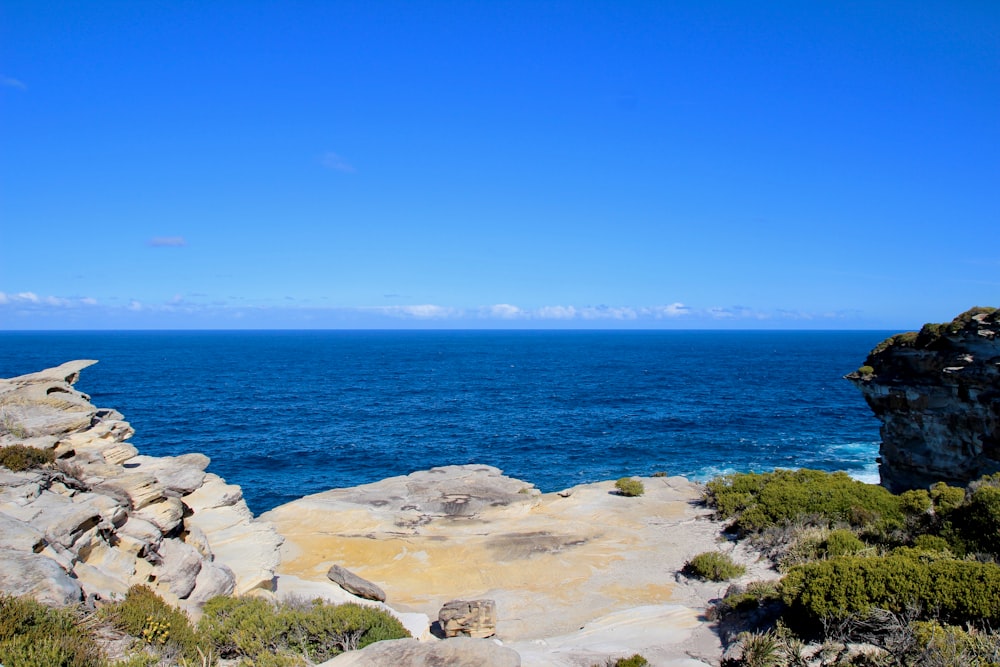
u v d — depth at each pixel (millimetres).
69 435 18875
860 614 14680
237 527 21766
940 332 33781
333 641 14539
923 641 12484
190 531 19500
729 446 65188
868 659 12789
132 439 66438
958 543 21906
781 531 27750
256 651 13336
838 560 16750
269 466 56719
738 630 17375
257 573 19672
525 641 20438
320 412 85000
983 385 30906
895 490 36688
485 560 28875
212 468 55781
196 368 155625
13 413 18484
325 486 51125
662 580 25875
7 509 13891
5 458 15711
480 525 33906
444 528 33375
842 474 34844
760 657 14289
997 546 20953
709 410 87438
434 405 92125
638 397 101188
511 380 130375
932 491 27516
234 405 90500
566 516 35656
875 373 37625
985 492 22516
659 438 68750
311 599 18594
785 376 138875
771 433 71625
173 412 83250
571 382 125750
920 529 24156
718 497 35562
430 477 42562
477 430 72688
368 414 83688
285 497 48281
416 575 27219
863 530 26281
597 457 60719
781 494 30906
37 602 10477
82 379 122438
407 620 20188
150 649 11164
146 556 16141
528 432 71562
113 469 18266
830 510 28719
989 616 13805
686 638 18062
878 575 15406
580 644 19000
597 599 24266
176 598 15625
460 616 20016
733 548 28453
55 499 14992
